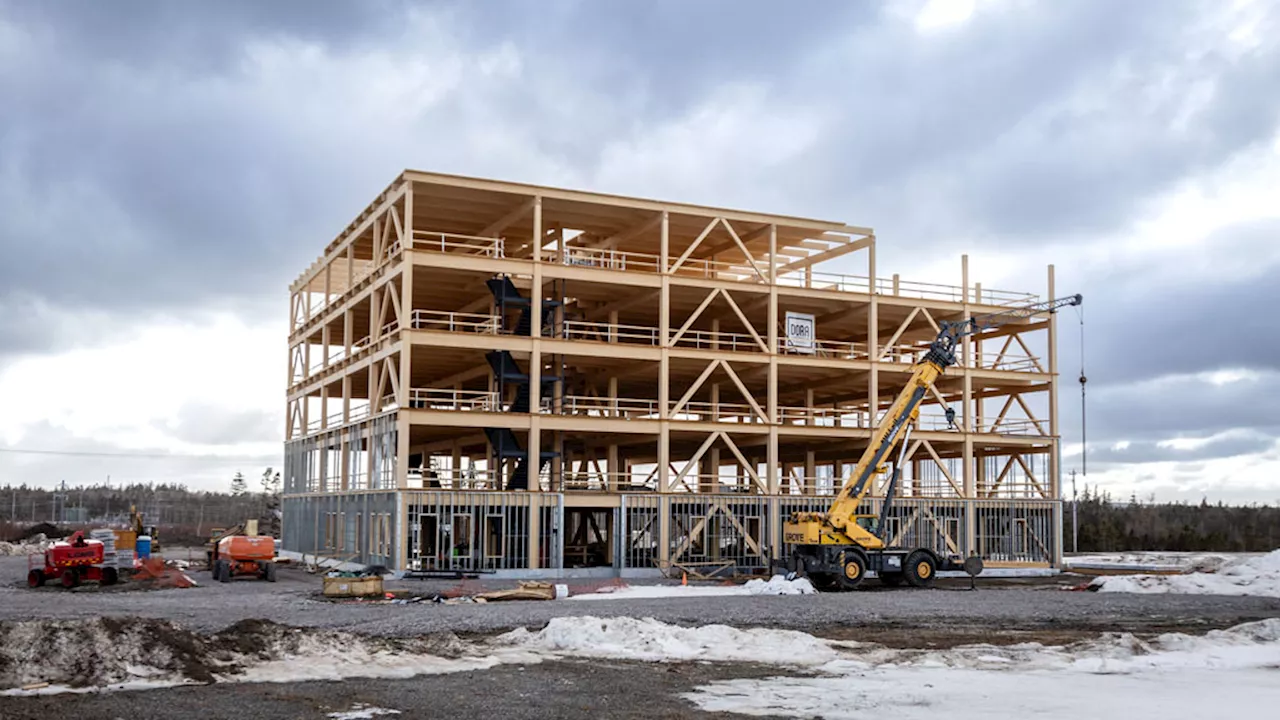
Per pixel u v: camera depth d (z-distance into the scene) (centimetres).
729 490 5719
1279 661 2350
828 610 3216
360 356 5419
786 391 6406
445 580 4297
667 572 4784
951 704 1830
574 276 4897
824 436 5384
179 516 16525
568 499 4747
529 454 4759
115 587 4050
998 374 5791
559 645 2430
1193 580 4209
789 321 5475
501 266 4772
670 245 5812
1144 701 1877
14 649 1897
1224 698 1914
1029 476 5838
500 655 2289
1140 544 10756
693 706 1794
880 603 3472
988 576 5281
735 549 5084
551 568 4681
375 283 5125
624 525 4834
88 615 2795
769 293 5303
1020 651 2428
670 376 5775
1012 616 3166
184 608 3052
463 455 7050
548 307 5012
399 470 4500
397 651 2270
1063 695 1922
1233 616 3266
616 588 3972
